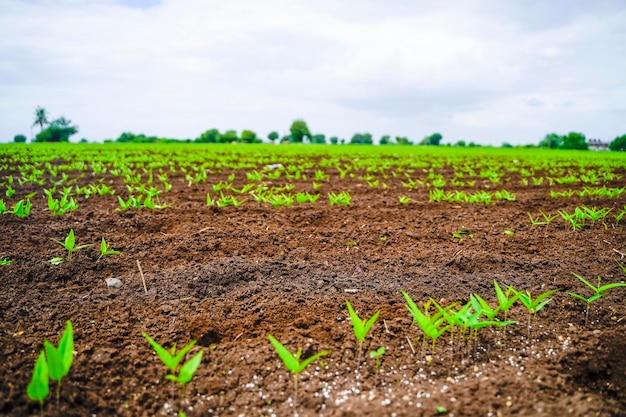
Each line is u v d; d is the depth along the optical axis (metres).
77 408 1.78
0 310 2.52
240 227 4.25
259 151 19.12
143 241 3.71
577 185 7.93
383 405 1.81
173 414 1.80
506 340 2.31
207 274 3.05
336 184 7.64
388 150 23.81
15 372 1.95
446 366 2.10
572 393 1.89
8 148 17.12
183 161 11.96
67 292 2.80
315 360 2.13
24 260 3.24
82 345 2.20
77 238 3.78
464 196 5.88
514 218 4.77
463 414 1.74
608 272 3.21
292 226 4.38
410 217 4.78
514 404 1.80
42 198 5.61
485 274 3.19
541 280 3.07
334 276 3.12
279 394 1.90
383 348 2.09
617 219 4.40
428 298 2.79
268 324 2.46
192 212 4.78
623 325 2.46
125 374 2.01
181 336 2.33
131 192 6.12
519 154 20.80
